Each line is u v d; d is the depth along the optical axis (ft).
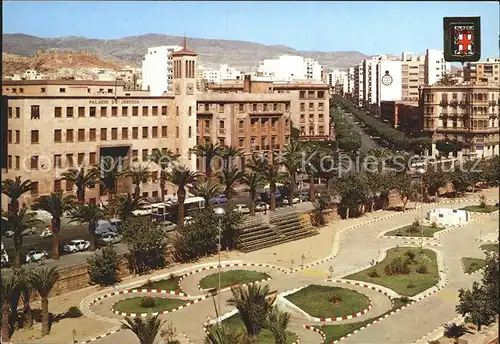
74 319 198.90
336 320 195.93
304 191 418.10
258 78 637.30
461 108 577.02
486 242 309.83
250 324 148.87
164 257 261.85
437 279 243.60
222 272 254.88
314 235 329.72
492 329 169.58
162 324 179.93
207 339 134.21
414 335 182.60
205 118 457.27
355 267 264.31
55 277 191.01
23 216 225.56
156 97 381.19
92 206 254.47
